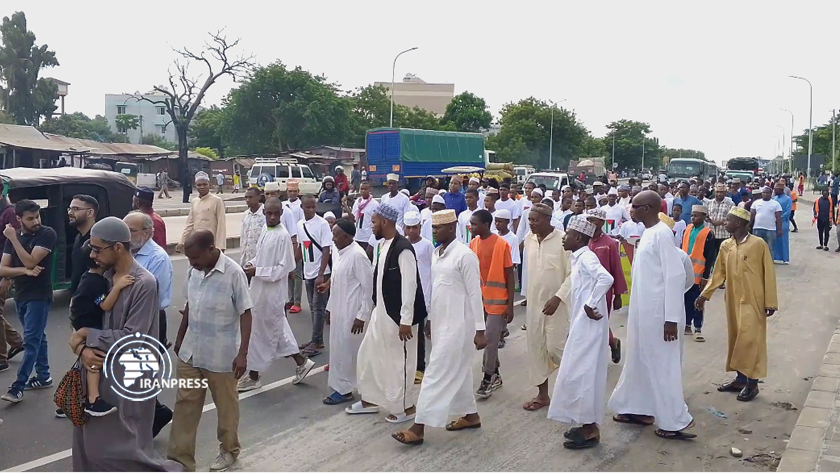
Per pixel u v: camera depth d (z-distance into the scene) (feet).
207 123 217.97
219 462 17.54
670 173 151.12
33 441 19.07
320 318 28.14
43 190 34.35
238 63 153.69
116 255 14.57
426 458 18.39
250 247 28.76
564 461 18.33
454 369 19.29
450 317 19.36
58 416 20.80
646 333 19.80
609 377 25.73
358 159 168.14
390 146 112.98
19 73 182.60
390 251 20.40
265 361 23.58
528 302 22.29
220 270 17.01
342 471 17.53
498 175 122.31
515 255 36.19
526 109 232.73
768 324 34.76
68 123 198.70
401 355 20.62
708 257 31.71
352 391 22.97
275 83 172.04
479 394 23.15
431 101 372.17
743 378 24.22
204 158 172.76
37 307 21.98
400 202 40.27
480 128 245.24
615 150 360.69
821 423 20.07
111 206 36.68
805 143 287.89
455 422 20.42
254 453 18.57
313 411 21.85
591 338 18.85
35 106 187.11
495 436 19.97
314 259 29.22
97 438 14.65
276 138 175.52
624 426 20.83
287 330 24.09
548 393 23.71
